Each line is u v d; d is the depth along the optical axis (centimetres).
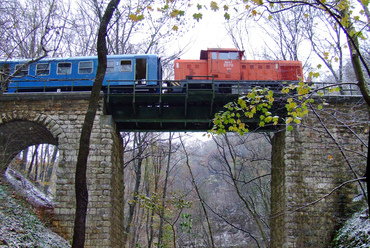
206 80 1959
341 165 1698
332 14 754
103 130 1738
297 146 1723
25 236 1346
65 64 1994
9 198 1620
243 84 1945
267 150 3159
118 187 1848
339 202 1653
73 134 1738
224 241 3447
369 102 696
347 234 1514
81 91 1841
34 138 1972
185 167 3744
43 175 3216
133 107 1784
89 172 1684
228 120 975
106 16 1212
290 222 1625
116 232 1759
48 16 2094
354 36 769
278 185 1788
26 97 1781
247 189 3166
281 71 2092
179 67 2122
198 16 898
